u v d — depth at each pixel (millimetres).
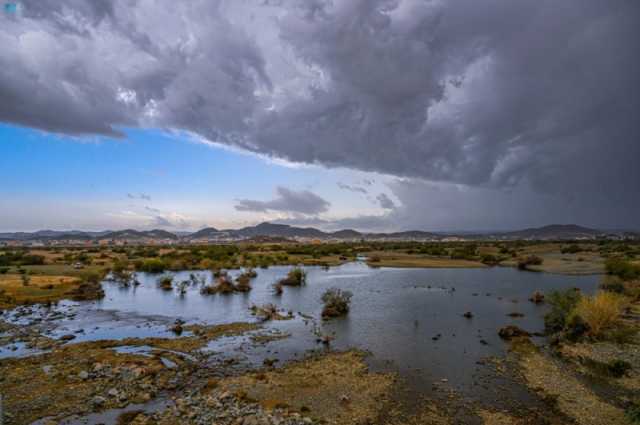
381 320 33781
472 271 76125
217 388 18859
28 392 18266
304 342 27094
